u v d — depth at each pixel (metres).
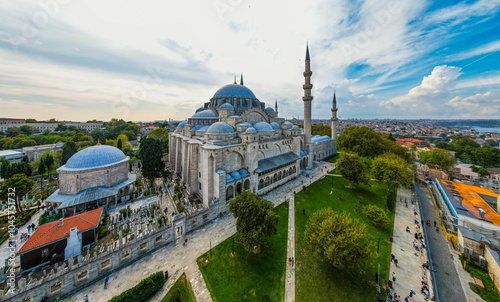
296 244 33.06
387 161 53.94
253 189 48.47
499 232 33.22
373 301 23.86
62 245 27.58
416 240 35.50
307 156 73.56
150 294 23.39
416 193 58.31
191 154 48.19
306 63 70.88
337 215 28.44
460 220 37.53
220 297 23.59
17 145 94.44
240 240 28.22
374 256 25.48
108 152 46.22
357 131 83.38
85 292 23.62
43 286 21.69
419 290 25.53
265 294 24.25
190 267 27.70
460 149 110.94
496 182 61.38
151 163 52.94
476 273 29.03
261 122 57.41
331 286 25.64
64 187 39.84
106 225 34.69
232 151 45.34
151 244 30.34
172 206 42.72
